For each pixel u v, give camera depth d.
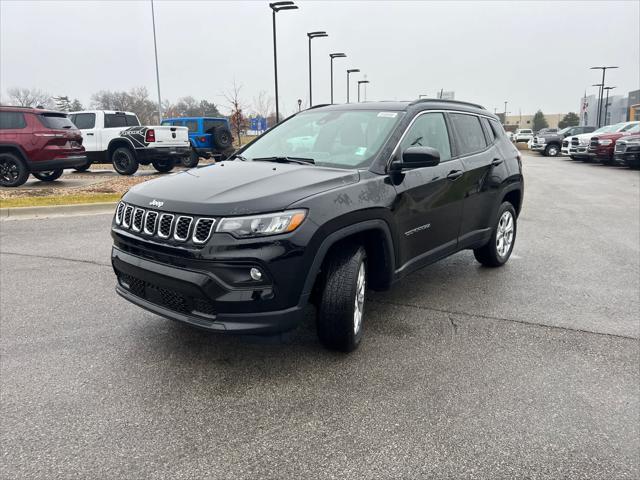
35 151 11.41
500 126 5.82
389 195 3.64
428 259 4.32
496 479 2.35
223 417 2.80
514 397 3.05
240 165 3.87
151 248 3.15
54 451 2.50
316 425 2.74
